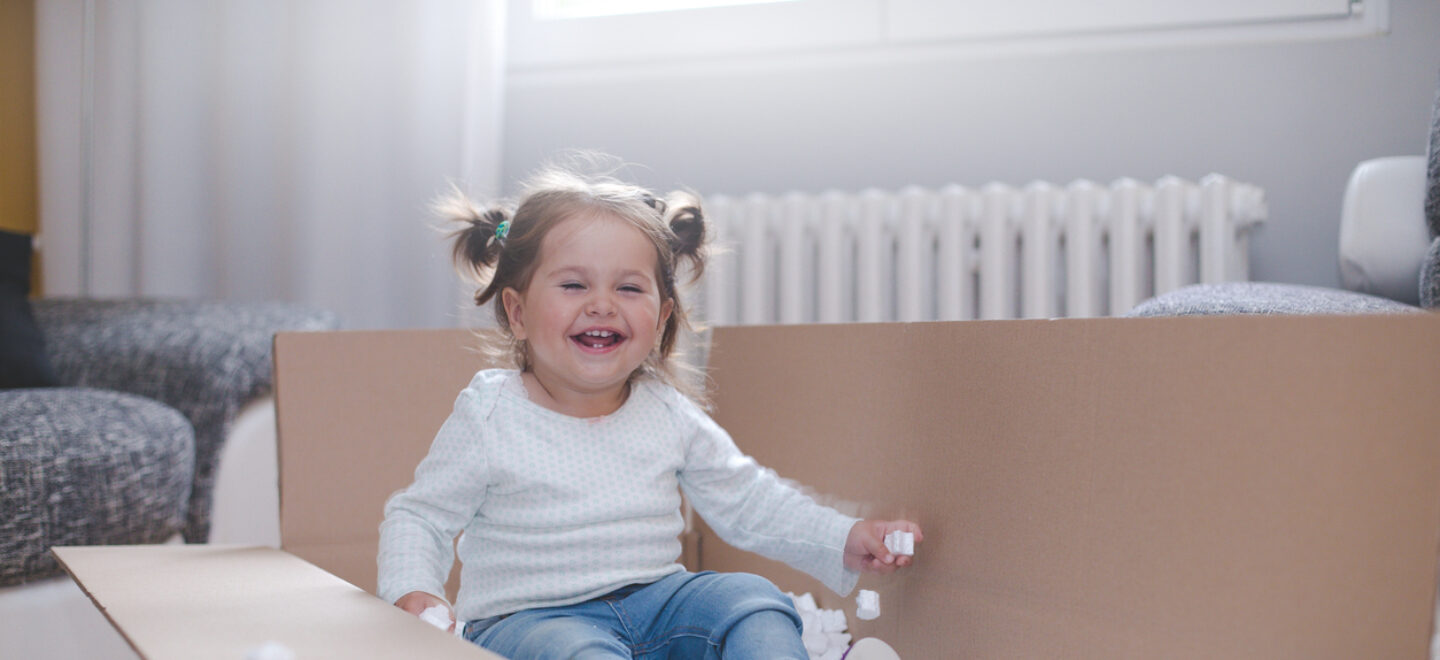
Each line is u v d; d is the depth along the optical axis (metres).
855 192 1.93
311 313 1.75
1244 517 0.67
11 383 1.52
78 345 1.59
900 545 0.94
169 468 1.36
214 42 2.13
